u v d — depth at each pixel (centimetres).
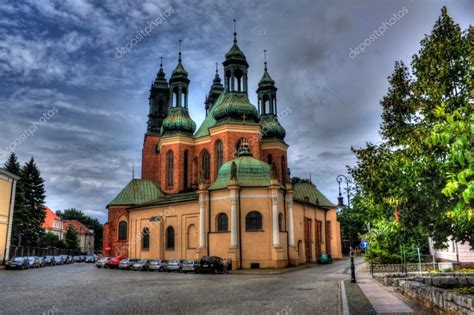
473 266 3002
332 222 7769
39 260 6075
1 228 5506
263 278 3478
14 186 5819
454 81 1487
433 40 1538
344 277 3391
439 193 1373
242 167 5462
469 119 899
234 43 6906
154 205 6431
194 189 6869
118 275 4053
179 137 7075
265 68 7706
